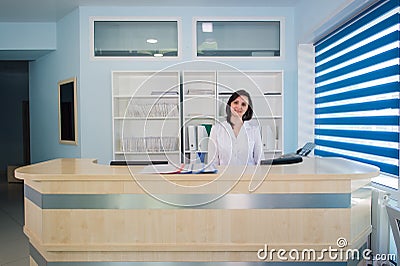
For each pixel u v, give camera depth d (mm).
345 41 3760
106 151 5012
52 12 5133
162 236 2359
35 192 2537
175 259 2375
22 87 10016
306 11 4379
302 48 4750
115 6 4926
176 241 2359
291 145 4938
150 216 2355
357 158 3518
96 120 5000
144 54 5008
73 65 5172
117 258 2389
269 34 5004
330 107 4180
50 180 2365
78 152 5117
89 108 5000
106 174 2355
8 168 8594
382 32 3033
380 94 3059
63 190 2379
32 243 2637
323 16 3758
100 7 4938
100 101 5000
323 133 4402
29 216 2705
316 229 2352
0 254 3848
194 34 4953
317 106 4617
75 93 5129
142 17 4957
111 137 5004
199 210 2346
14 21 5527
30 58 6387
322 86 4445
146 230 2359
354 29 3541
